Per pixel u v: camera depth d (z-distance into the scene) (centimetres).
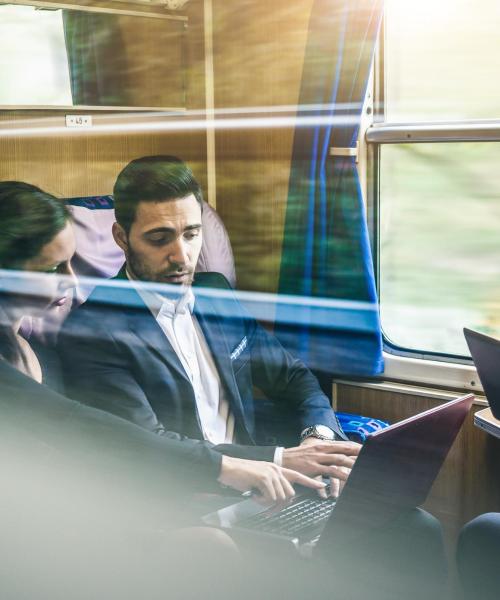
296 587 198
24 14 274
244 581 195
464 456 300
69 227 247
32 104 279
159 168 259
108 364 239
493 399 228
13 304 233
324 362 319
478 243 302
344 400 322
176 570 196
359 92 298
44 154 286
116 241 260
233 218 336
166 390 245
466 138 286
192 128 331
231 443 259
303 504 232
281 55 317
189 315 261
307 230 311
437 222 306
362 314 310
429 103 295
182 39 323
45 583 204
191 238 261
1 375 212
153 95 315
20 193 241
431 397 304
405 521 222
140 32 308
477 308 305
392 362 313
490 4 285
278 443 266
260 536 206
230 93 327
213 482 225
